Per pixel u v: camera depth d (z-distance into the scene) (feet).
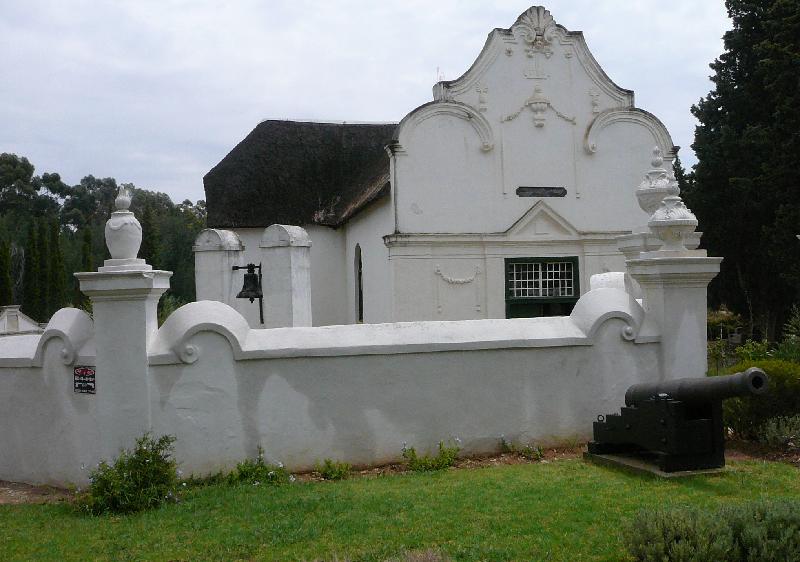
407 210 63.46
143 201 263.29
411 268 63.31
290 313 48.65
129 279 27.89
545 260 66.13
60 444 30.40
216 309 29.78
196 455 29.01
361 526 22.11
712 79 107.04
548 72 66.59
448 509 23.43
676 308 33.12
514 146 65.82
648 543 17.79
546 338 32.48
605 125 67.56
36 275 150.10
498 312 64.80
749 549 16.97
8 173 261.24
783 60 89.25
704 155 102.37
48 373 30.60
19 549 21.83
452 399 31.71
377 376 30.99
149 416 28.43
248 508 24.40
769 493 24.31
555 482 26.40
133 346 28.35
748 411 31.73
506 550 19.75
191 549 20.97
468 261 64.59
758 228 99.96
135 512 25.07
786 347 40.09
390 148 63.10
